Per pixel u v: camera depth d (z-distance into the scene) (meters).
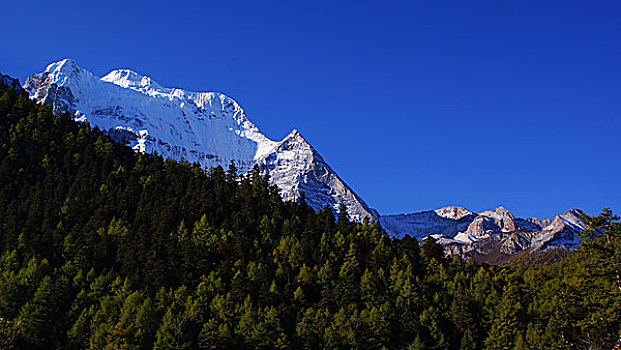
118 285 151.62
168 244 172.12
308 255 180.75
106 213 187.88
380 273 174.00
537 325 140.75
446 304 160.50
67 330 136.12
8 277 146.62
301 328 143.12
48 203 187.12
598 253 88.69
